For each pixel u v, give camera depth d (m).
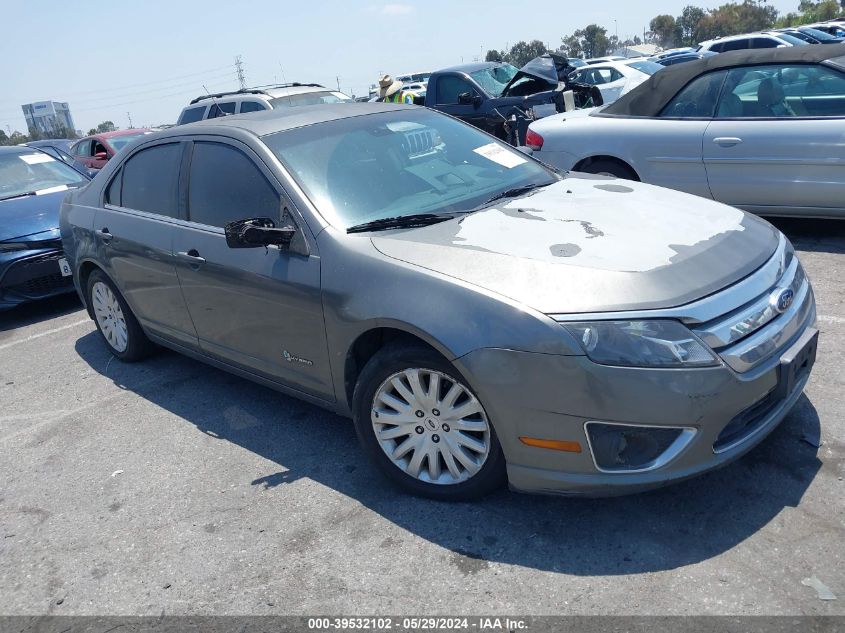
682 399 2.57
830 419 3.40
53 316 6.96
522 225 3.24
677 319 2.61
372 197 3.59
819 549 2.62
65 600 2.89
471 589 2.65
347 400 3.41
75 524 3.40
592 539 2.82
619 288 2.68
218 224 3.92
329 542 3.01
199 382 4.84
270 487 3.47
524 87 11.69
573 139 6.91
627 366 2.57
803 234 6.34
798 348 2.87
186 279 4.09
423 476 3.18
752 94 6.07
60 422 4.52
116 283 4.86
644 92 6.70
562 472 2.75
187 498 3.48
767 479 3.03
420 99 18.89
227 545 3.08
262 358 3.81
